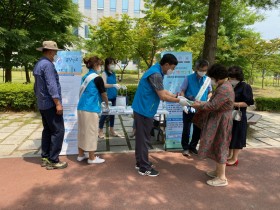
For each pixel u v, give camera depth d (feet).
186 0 27.96
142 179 13.14
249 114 22.39
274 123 25.59
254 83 86.69
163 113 16.35
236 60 57.57
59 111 13.39
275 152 17.24
